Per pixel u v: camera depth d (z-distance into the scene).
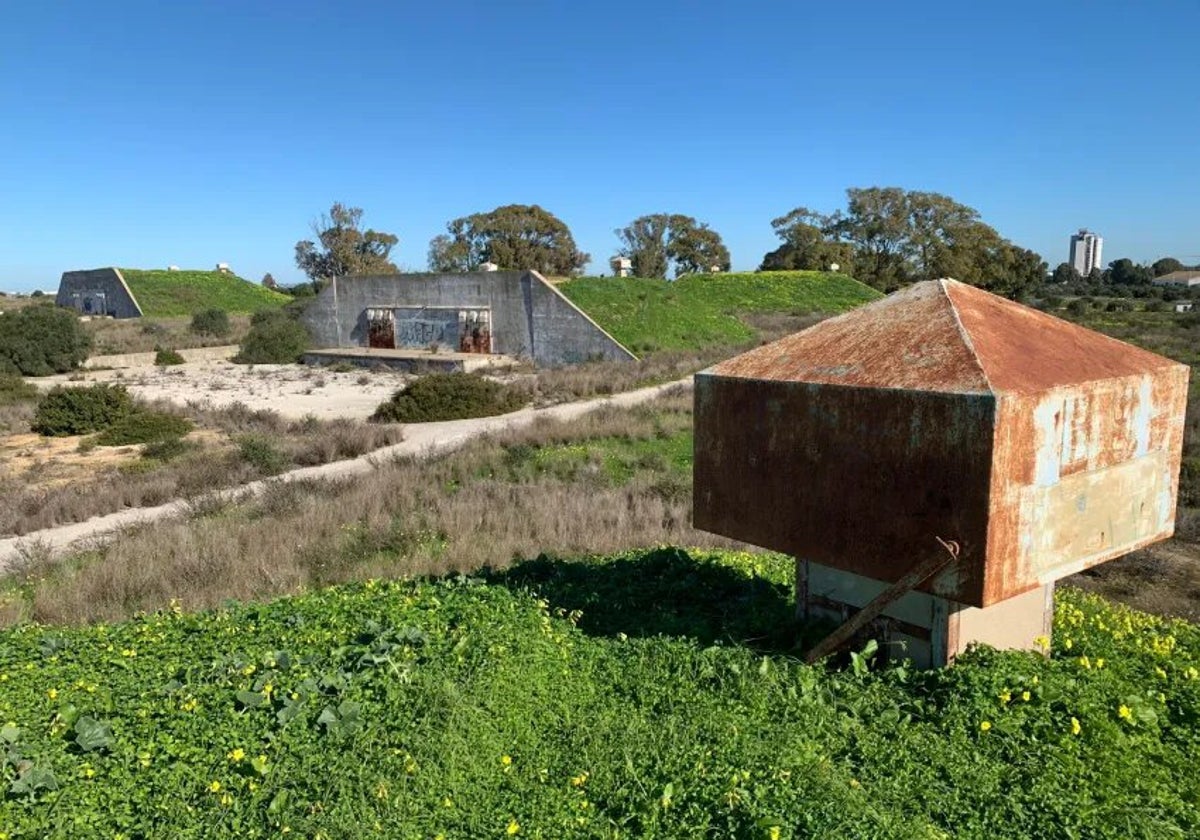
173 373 33.38
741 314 43.28
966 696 4.18
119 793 3.63
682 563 7.34
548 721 4.41
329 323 40.38
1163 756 3.91
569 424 17.59
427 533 10.31
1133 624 6.04
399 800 3.62
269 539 9.92
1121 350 4.54
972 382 3.72
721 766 3.73
